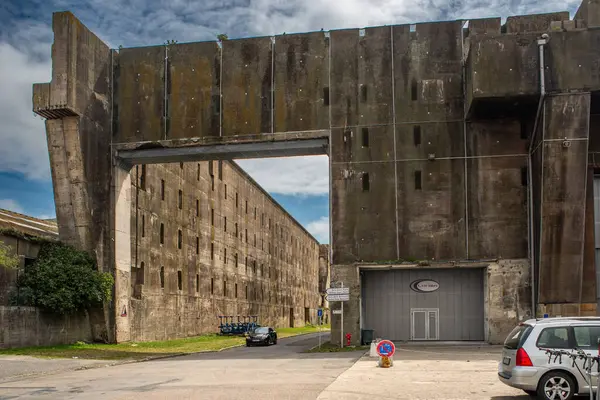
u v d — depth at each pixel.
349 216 33.41
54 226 43.72
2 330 28.11
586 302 31.19
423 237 32.72
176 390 15.09
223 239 63.97
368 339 33.12
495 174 32.69
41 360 24.72
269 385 15.90
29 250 33.03
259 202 80.75
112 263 35.97
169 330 47.34
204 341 46.22
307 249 114.75
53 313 32.12
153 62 36.41
